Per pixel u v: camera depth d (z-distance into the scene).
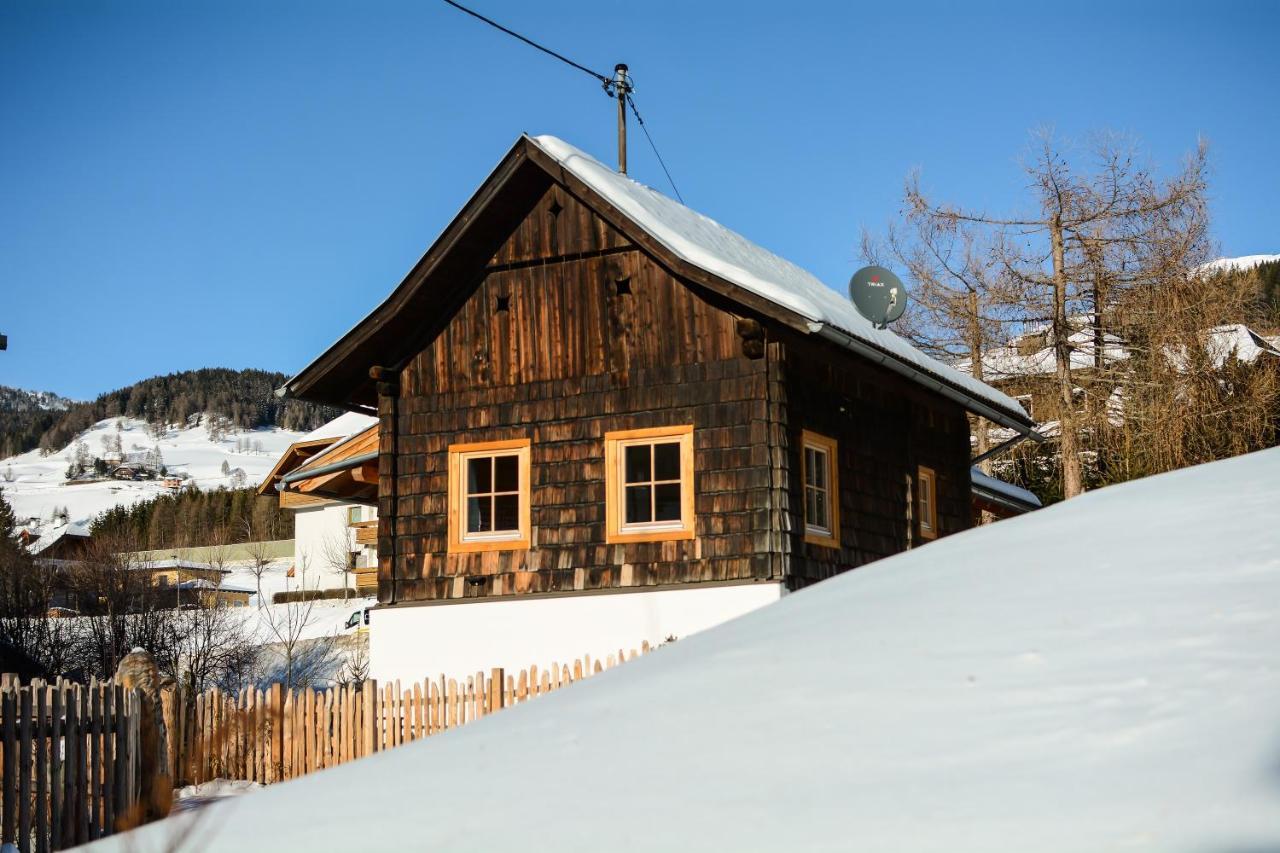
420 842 2.52
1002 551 4.07
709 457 13.19
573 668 13.33
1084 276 27.58
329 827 2.69
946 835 2.19
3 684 9.38
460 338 14.49
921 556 4.38
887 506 15.42
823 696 2.99
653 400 13.50
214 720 12.01
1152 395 26.73
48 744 9.95
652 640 13.08
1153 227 27.28
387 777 3.07
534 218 14.27
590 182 13.59
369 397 15.68
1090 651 2.97
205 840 2.72
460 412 14.36
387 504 14.44
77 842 9.26
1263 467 4.64
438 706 12.06
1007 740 2.58
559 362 13.99
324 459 16.31
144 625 24.88
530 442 13.98
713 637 3.94
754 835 2.31
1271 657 2.73
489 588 13.88
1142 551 3.68
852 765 2.58
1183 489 4.48
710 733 2.89
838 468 14.28
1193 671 2.74
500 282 14.39
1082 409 27.66
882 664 3.13
